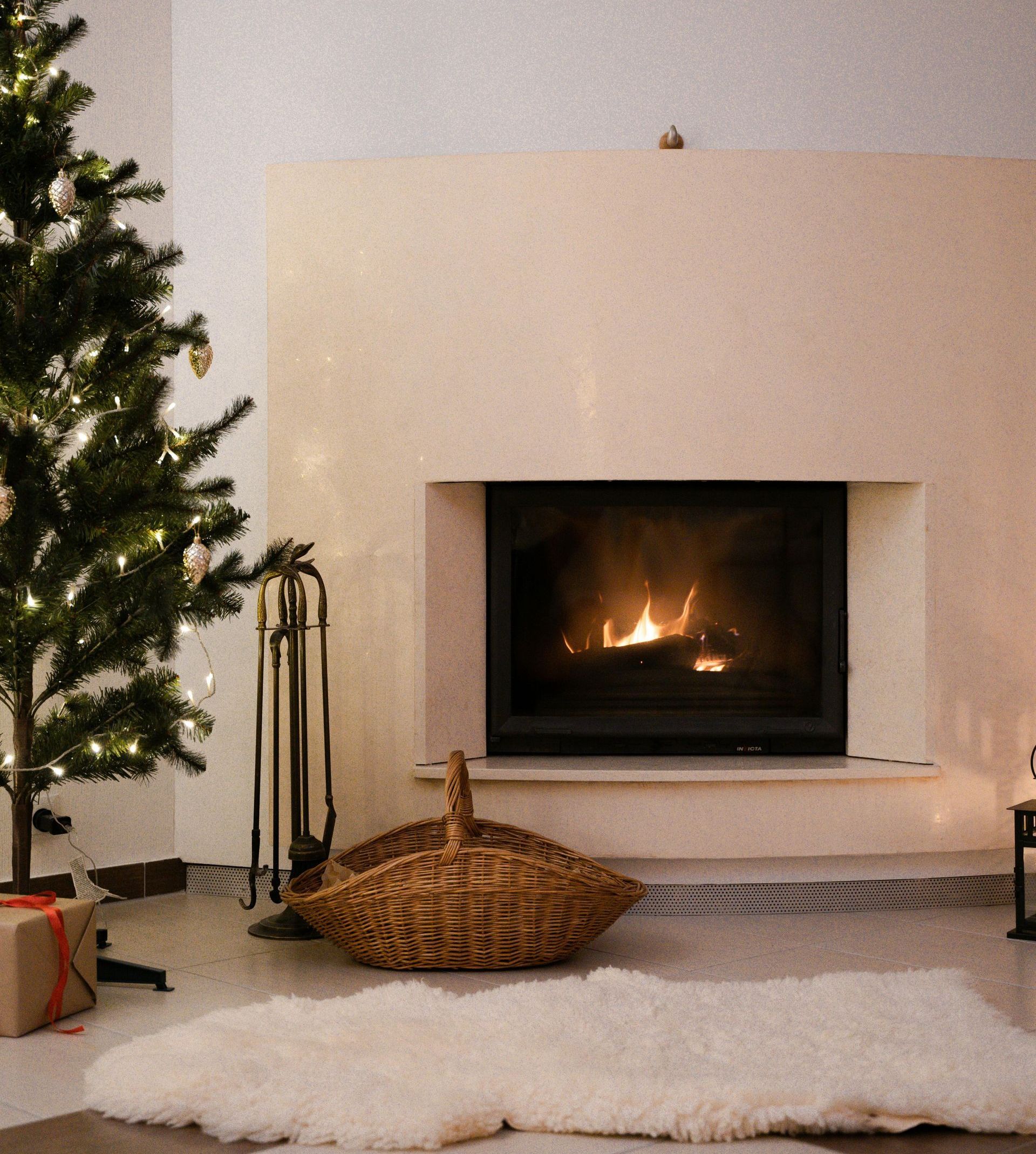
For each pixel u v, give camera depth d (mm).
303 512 3812
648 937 3426
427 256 3738
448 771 3043
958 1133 2055
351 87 3977
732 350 3676
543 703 3924
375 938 3012
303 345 3814
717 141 3908
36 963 2584
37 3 3078
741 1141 2018
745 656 3934
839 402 3705
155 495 2836
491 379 3701
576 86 3920
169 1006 2758
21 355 2748
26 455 2729
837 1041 2383
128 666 3033
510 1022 2477
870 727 3861
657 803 3678
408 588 3736
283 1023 2488
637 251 3678
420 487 3732
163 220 4051
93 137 3889
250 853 3932
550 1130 2061
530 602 3930
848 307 3713
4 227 3365
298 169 3818
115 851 3881
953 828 3762
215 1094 2086
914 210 3746
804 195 3699
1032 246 3822
